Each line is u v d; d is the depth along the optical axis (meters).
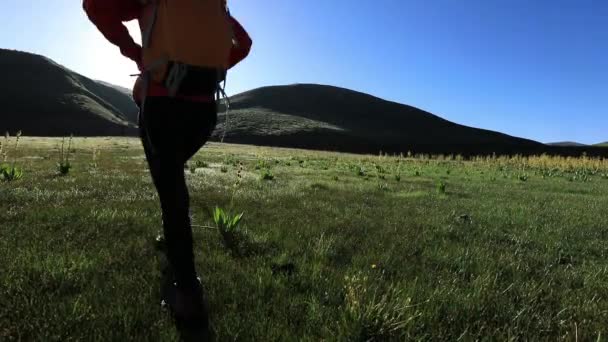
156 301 2.89
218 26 2.56
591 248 5.53
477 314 3.01
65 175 11.78
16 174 9.60
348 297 2.94
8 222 5.07
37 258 3.56
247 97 186.62
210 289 3.16
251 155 37.47
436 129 172.50
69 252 3.82
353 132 147.25
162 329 2.49
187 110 2.59
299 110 173.88
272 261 3.90
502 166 35.69
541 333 2.81
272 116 152.38
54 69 190.88
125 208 6.50
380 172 21.73
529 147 133.00
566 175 27.42
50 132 140.00
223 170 17.50
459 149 133.12
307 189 11.12
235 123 138.25
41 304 2.72
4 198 6.83
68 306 2.70
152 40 2.48
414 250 4.79
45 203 6.64
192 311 2.51
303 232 5.36
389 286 3.30
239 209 6.98
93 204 6.75
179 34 2.43
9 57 184.62
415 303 3.07
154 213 6.19
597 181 23.06
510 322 2.91
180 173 2.70
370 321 2.61
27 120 147.38
